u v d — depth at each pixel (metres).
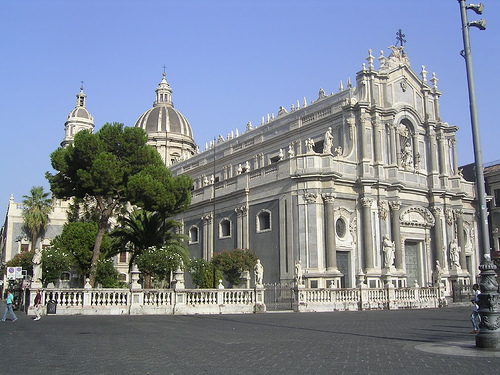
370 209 44.12
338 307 34.12
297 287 33.25
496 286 13.83
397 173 46.09
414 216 47.62
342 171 43.44
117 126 37.94
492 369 10.61
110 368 11.20
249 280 45.00
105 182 35.41
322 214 41.66
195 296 30.53
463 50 15.94
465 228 54.34
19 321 24.45
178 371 10.80
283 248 42.75
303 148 49.78
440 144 51.94
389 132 47.03
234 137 62.44
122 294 29.31
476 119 15.17
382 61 48.72
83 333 18.86
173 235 41.59
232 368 11.12
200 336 17.84
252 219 47.16
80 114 93.62
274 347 14.69
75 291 28.81
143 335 18.17
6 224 72.75
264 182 46.12
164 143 89.69
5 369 11.09
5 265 62.09
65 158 37.34
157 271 33.50
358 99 46.56
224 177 61.66
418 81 51.53
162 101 97.44
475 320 18.56
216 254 42.59
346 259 43.16
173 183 38.41
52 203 69.81
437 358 12.18
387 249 43.31
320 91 50.91
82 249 45.00
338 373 10.38
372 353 13.20
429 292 39.66
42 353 13.57
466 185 54.75
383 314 30.23
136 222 40.81
